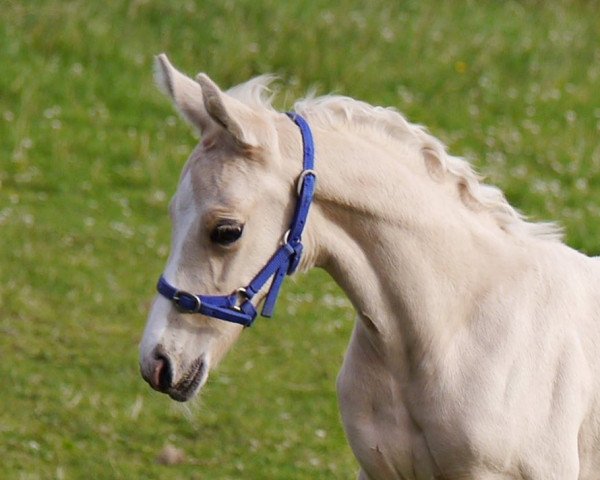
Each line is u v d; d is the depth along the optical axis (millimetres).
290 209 6883
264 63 20672
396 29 22047
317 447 11383
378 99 20188
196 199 6762
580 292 7555
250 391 12406
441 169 7387
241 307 6805
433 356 7188
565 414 7262
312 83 20359
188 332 6793
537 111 20219
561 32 22734
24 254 15133
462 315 7281
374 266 7141
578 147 19047
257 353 13273
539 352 7254
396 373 7281
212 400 12172
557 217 16625
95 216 16422
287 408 12102
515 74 21328
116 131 18734
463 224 7355
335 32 21625
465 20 22781
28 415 11672
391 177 7148
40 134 18375
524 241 7586
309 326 13938
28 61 20219
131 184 17422
